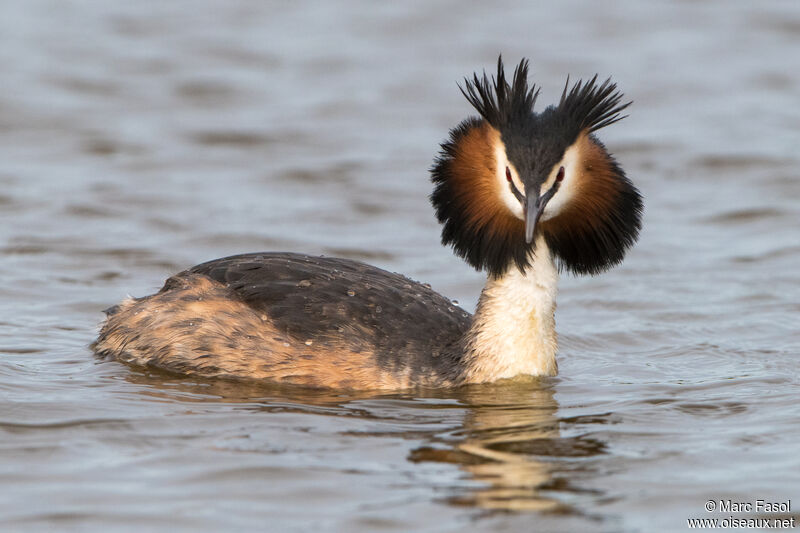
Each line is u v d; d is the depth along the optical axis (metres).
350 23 32.66
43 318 16.73
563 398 13.80
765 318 17.08
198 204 21.83
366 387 14.08
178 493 10.88
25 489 10.95
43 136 25.11
